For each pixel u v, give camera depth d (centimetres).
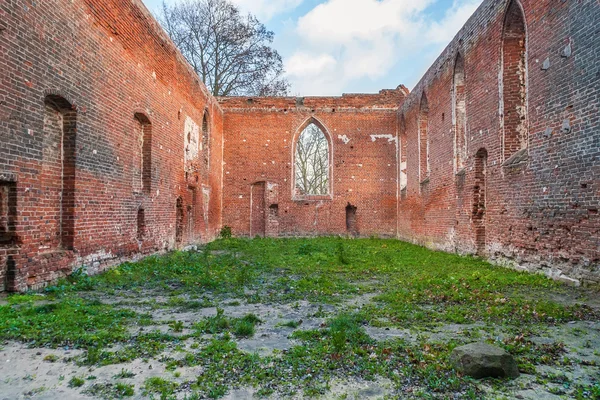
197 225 1759
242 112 2288
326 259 1230
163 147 1325
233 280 864
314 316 578
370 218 2273
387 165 2294
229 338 472
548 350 436
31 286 689
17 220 662
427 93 1780
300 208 2264
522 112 1105
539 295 717
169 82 1375
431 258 1282
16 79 651
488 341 462
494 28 1155
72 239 810
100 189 919
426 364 391
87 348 426
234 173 2269
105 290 737
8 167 638
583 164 790
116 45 991
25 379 354
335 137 2292
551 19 892
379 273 978
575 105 813
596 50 755
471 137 1317
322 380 360
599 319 560
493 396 333
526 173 994
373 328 521
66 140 815
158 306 629
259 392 334
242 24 2753
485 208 1251
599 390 339
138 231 1170
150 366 384
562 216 855
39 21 704
